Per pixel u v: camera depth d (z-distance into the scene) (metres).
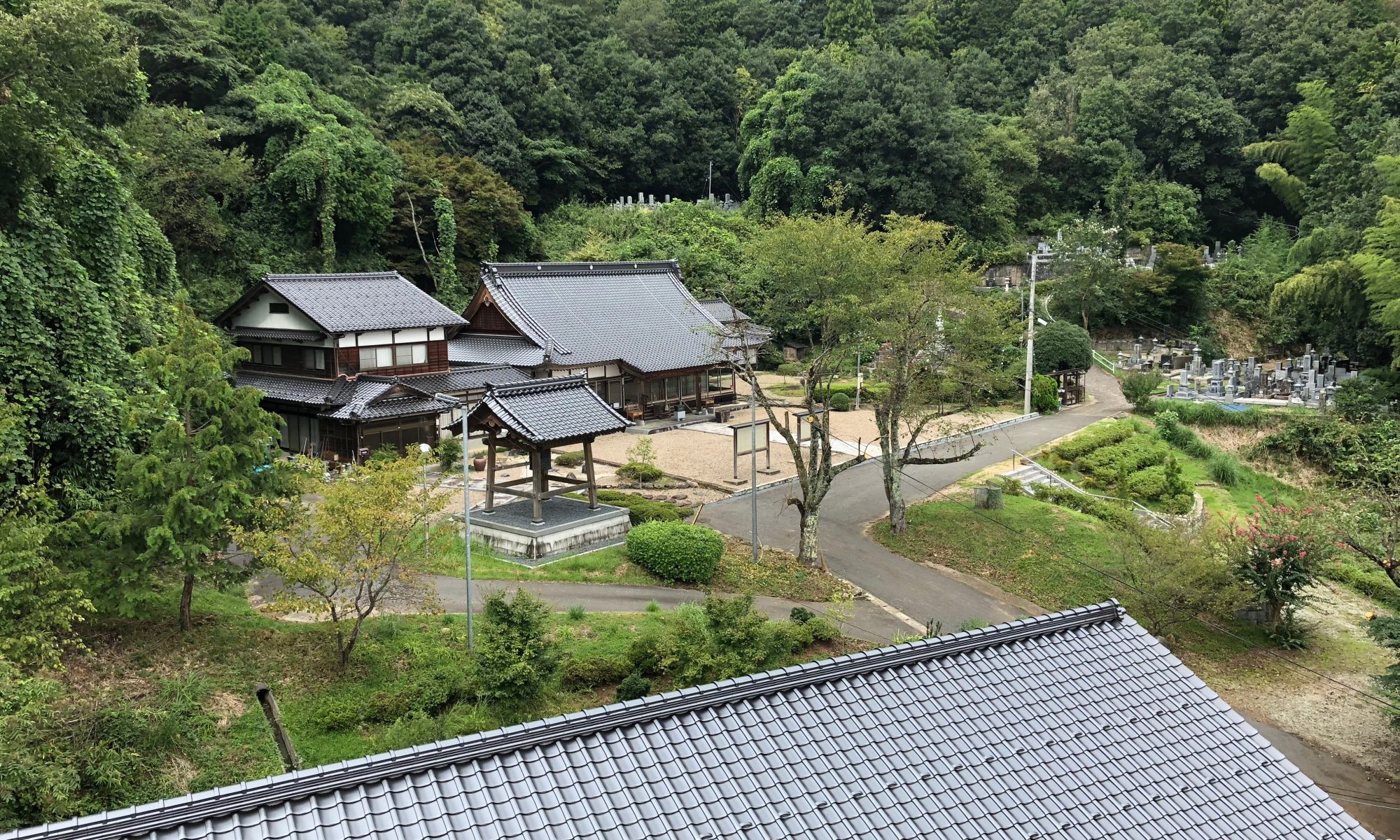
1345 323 49.81
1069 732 8.95
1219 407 42.25
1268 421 41.06
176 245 40.31
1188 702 9.71
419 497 17.02
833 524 27.72
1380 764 17.55
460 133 60.19
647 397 41.22
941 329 26.36
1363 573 28.06
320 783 6.97
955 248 29.20
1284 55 71.75
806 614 20.16
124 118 29.92
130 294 24.48
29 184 19.78
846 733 8.42
